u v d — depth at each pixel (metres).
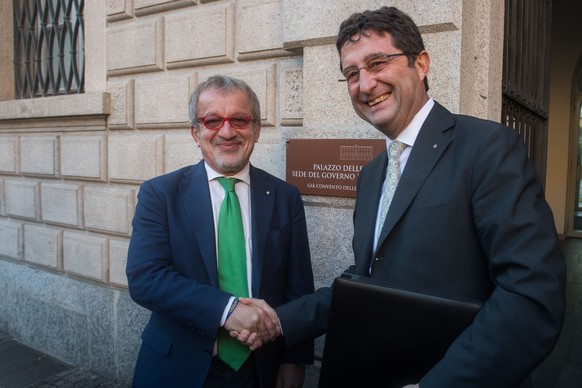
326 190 2.69
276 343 1.96
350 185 2.61
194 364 1.78
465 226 1.29
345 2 2.56
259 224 1.94
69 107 4.07
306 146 2.74
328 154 2.67
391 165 1.51
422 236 1.33
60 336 4.34
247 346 1.83
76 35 4.38
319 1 2.65
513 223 1.16
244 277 1.87
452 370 1.14
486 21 2.53
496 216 1.19
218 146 1.87
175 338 1.83
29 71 4.93
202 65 3.39
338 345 1.41
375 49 1.41
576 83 9.59
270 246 1.94
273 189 2.05
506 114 3.01
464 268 1.29
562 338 4.25
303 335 1.72
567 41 9.14
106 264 3.96
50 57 4.66
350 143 2.59
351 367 1.39
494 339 1.10
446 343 1.24
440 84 2.36
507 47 2.94
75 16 4.40
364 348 1.37
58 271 4.40
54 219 4.38
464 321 1.21
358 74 1.45
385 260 1.43
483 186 1.25
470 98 2.49
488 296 1.31
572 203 9.91
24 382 3.86
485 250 1.25
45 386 3.79
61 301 4.34
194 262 1.82
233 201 1.92
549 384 3.37
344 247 2.68
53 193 4.37
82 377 3.97
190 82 3.42
